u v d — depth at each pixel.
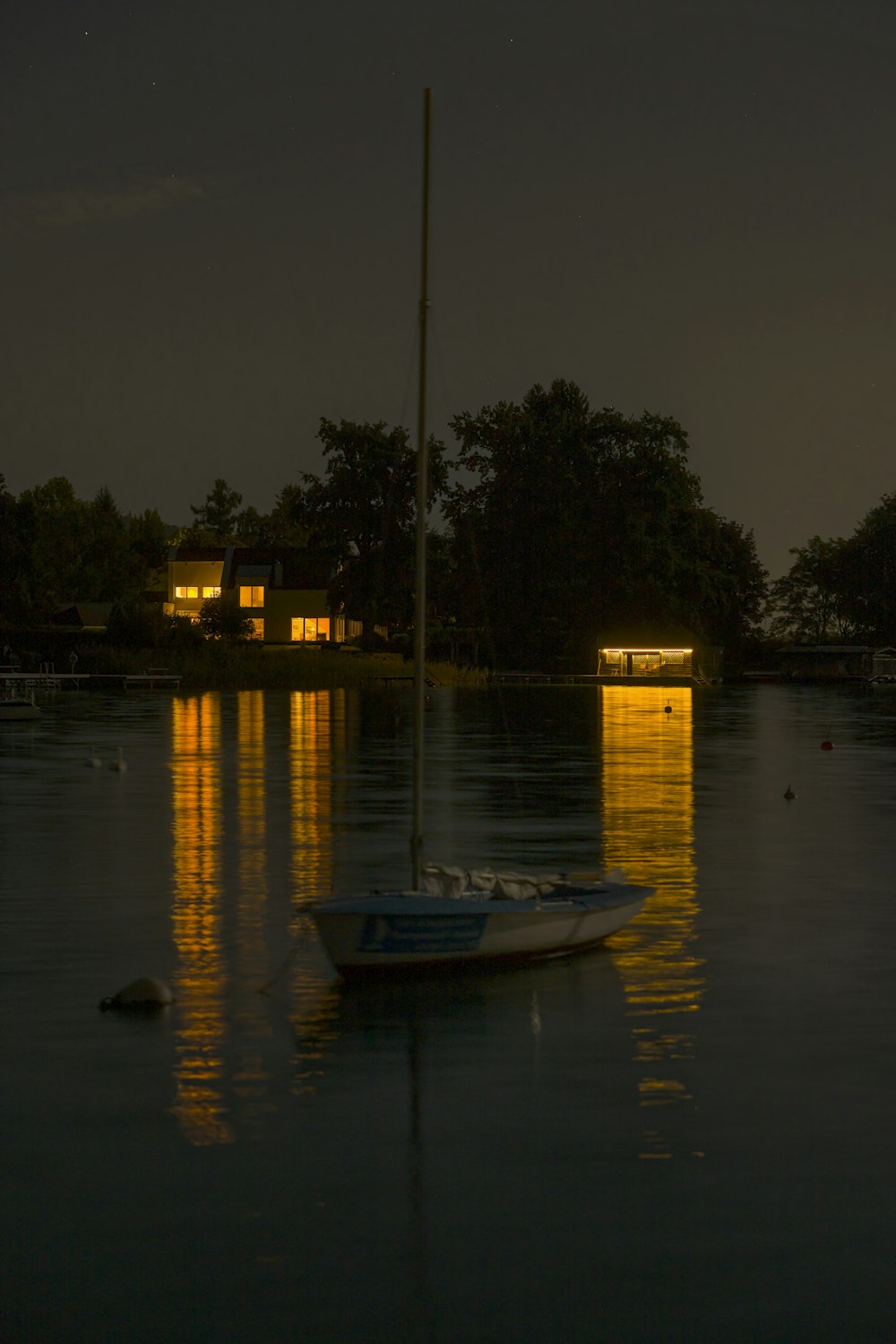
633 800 36.50
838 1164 11.30
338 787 38.94
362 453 142.38
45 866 25.34
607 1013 15.61
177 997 16.22
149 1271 9.52
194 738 56.91
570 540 142.00
